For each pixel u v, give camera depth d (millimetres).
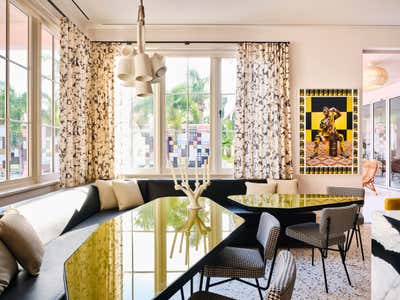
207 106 4266
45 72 3201
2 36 2488
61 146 3150
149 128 4254
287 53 4078
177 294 2244
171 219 1856
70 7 3473
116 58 4062
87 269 1132
